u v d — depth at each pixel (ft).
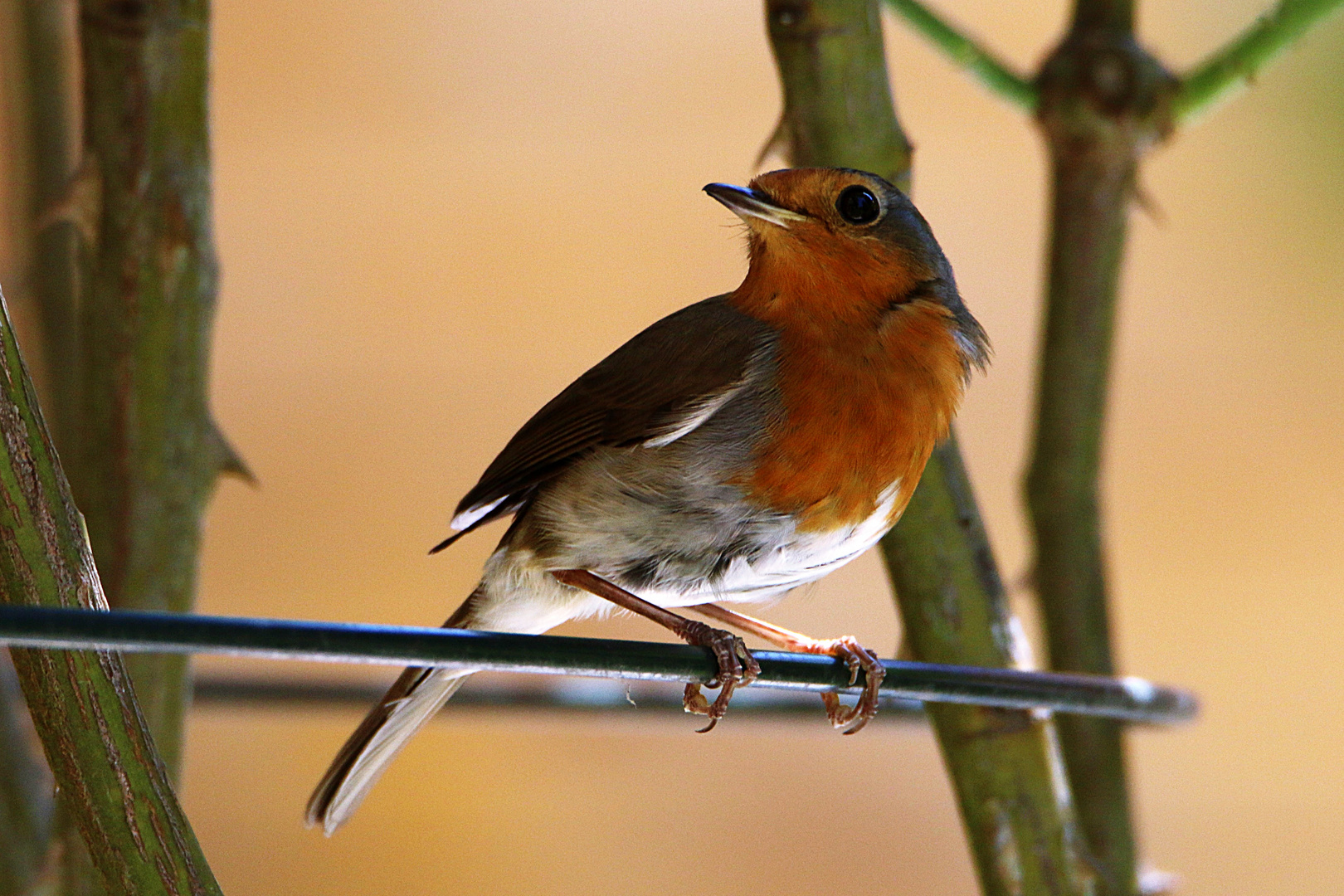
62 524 6.81
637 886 7.57
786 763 7.63
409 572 7.63
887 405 7.01
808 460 7.00
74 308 7.20
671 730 7.63
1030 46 7.93
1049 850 7.00
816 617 7.68
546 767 7.59
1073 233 7.14
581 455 7.04
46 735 6.81
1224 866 7.61
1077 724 7.14
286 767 7.57
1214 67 7.12
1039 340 7.16
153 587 6.99
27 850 7.09
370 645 6.81
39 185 7.23
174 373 7.00
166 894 6.81
